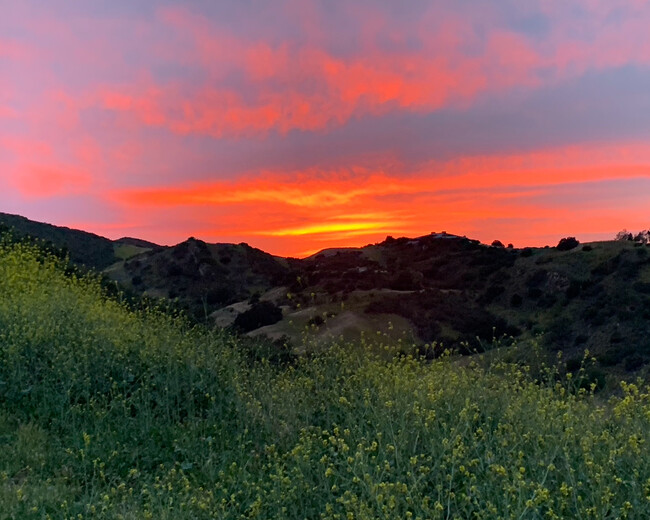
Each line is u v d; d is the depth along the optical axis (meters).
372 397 8.44
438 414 7.54
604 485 5.51
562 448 6.28
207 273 74.50
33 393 9.23
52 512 6.39
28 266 16.72
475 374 8.59
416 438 6.89
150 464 7.82
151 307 14.75
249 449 8.18
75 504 6.47
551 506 5.55
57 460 7.67
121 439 8.22
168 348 10.72
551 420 6.90
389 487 5.77
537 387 8.19
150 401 9.46
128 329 12.02
